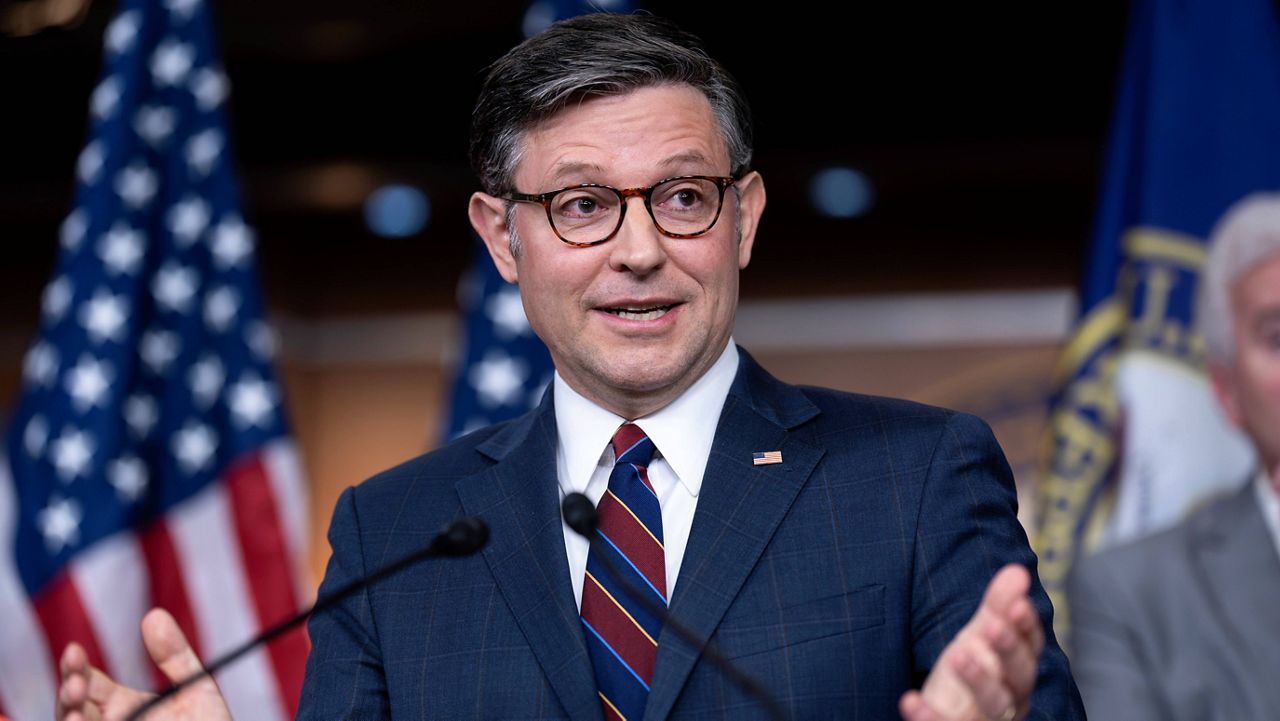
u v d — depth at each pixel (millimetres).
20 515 9336
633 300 4234
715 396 4426
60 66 14680
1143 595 8656
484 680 4031
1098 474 8852
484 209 4832
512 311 9297
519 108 4352
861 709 3820
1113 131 9133
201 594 9297
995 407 15344
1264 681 8367
